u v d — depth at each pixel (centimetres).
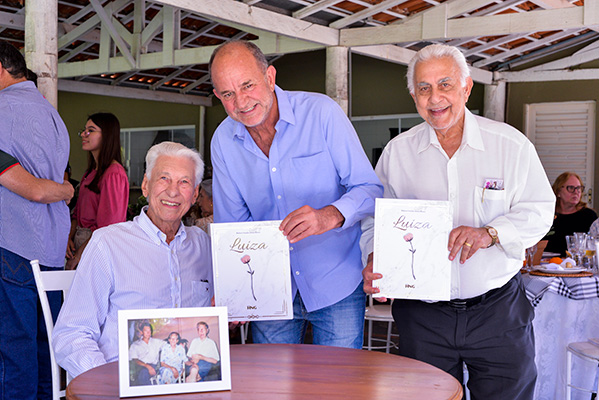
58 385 242
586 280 356
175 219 223
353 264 238
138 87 1083
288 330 241
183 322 154
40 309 307
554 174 890
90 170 432
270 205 237
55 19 411
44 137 298
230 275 206
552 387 367
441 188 233
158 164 222
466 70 218
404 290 204
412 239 203
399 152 243
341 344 237
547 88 886
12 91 293
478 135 225
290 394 150
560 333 364
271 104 216
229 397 148
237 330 570
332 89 694
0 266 283
